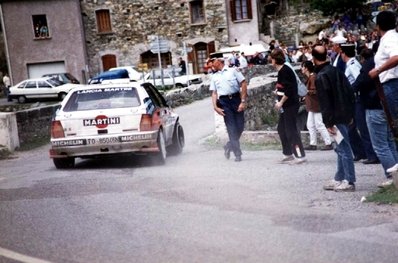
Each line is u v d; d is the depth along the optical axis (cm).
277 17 4772
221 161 1219
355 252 565
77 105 1195
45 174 1152
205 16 4616
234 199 816
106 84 1234
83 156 1183
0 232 690
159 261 561
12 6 4600
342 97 812
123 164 1250
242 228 665
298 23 4669
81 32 4647
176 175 1041
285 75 1091
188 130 1880
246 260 555
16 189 981
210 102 2744
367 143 1081
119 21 4712
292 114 1108
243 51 3981
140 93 1206
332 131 825
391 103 825
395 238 605
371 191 833
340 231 637
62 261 570
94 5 4697
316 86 821
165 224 694
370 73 777
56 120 1176
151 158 1317
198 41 4641
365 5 4416
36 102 3934
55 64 4669
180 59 4481
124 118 1161
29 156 1578
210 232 653
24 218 757
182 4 4631
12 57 4634
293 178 965
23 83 3962
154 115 1195
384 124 827
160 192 884
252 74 3359
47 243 635
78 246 618
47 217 755
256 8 4578
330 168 1052
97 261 566
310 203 776
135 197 853
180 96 2750
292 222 681
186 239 629
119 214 752
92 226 698
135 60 4725
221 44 4616
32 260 575
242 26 4606
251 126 1684
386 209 723
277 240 613
